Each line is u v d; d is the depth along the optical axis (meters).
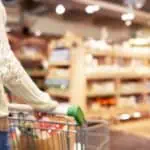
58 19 9.89
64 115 1.42
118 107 6.64
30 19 9.13
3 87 1.21
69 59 6.16
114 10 7.74
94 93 6.19
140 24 11.02
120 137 4.88
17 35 9.36
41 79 7.96
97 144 1.67
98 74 6.21
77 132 1.42
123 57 6.95
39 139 1.52
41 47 9.63
